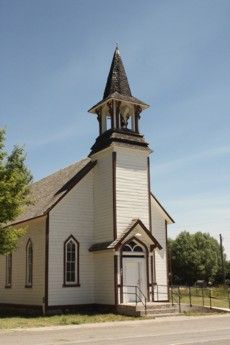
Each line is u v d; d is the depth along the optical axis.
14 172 26.69
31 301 30.47
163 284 32.62
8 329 20.95
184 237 98.50
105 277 29.28
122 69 33.31
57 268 29.27
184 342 15.52
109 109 31.70
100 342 15.88
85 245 30.61
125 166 30.56
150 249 29.97
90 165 31.81
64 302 29.02
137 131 31.83
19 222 32.41
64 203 30.30
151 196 33.56
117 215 29.48
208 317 25.95
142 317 25.59
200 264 94.62
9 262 34.97
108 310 28.56
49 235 29.38
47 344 15.67
